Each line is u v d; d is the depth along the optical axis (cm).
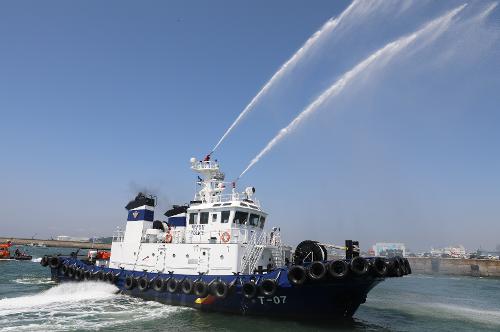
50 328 1390
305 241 1573
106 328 1403
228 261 1672
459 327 1714
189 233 1916
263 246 1719
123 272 2023
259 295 1523
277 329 1440
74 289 2156
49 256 2553
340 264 1387
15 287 2442
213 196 1989
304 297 1466
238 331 1391
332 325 1543
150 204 2139
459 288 4109
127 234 2122
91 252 2627
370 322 1719
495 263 7375
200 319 1545
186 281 1720
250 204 1891
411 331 1586
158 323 1479
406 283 4809
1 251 5672
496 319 1936
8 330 1352
